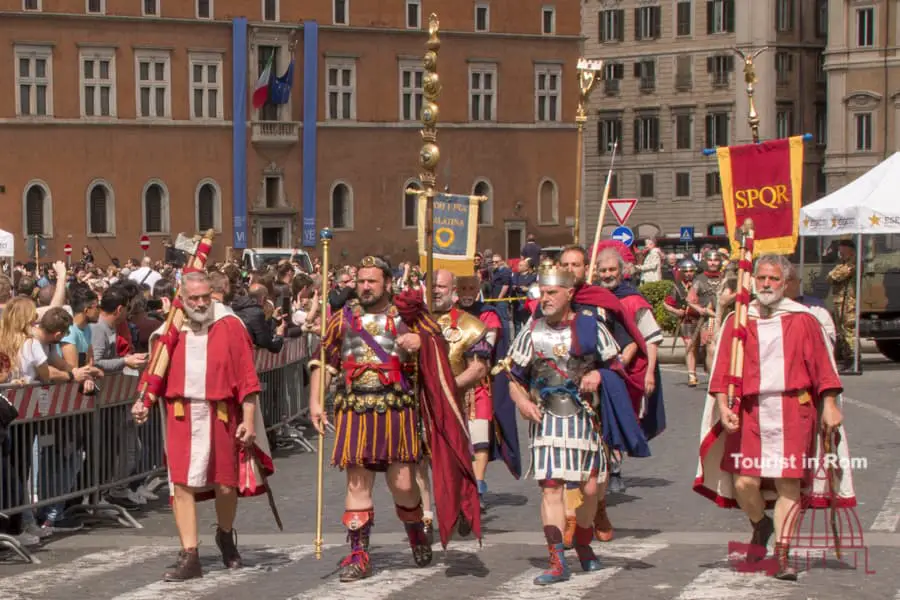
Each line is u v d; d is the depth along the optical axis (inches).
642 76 4126.5
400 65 3412.9
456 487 454.9
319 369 466.9
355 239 3373.5
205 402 461.1
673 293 1106.1
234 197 3225.9
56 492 554.9
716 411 447.5
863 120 3622.0
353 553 452.1
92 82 3075.8
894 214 1133.7
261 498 641.0
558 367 443.8
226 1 3201.3
